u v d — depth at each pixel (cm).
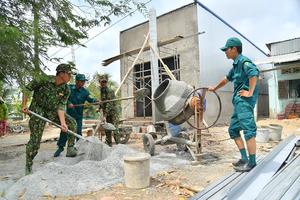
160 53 1378
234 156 543
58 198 331
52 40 532
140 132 1041
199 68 1241
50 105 442
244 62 376
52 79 452
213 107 1334
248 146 376
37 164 522
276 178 334
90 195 338
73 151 486
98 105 694
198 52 1245
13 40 416
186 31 1290
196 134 500
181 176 404
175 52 1323
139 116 1463
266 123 1318
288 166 384
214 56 1369
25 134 1412
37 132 435
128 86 1502
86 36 617
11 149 810
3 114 1059
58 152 586
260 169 369
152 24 1034
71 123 488
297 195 277
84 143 504
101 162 418
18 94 471
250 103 379
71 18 579
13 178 424
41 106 443
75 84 635
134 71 1495
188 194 332
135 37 1521
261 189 304
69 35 581
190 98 516
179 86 533
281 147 509
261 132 689
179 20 1317
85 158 480
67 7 568
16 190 349
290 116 1488
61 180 368
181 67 1298
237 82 390
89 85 1764
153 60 1034
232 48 392
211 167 455
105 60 1290
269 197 281
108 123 672
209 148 643
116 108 702
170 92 532
